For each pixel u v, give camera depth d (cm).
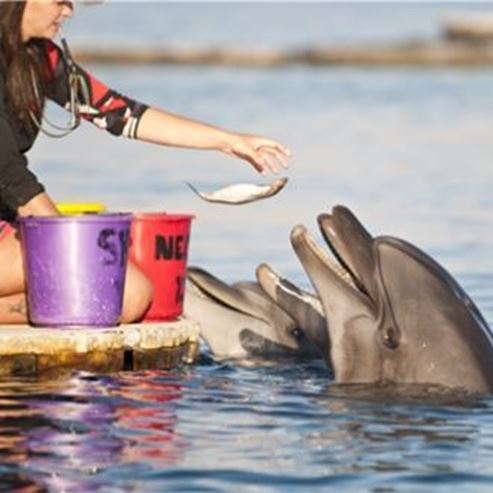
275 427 1758
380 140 6028
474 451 1664
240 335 2283
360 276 1956
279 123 6594
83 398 1894
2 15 2084
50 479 1550
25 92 2098
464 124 6706
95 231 2048
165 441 1694
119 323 2106
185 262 2212
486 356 1919
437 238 3525
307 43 16125
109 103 2228
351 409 1836
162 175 4778
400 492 1524
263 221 3841
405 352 1930
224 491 1520
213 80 9581
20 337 2019
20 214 2086
